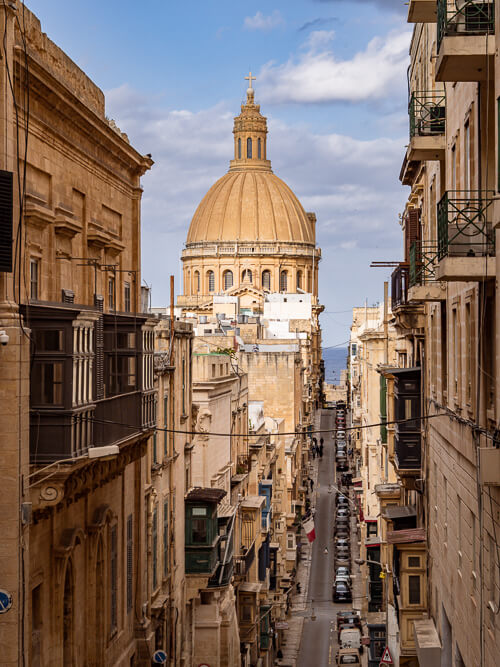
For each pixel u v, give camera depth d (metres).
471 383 42.34
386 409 91.56
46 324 36.22
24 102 39.38
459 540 46.88
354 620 125.69
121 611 52.56
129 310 59.12
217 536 73.12
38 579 39.31
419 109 57.28
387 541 68.56
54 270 43.94
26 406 35.25
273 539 126.69
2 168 35.59
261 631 103.69
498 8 33.75
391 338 133.00
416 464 68.94
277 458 139.25
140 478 56.31
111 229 55.25
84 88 52.25
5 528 34.44
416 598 67.06
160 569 62.72
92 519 46.75
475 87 40.28
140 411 48.31
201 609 74.62
